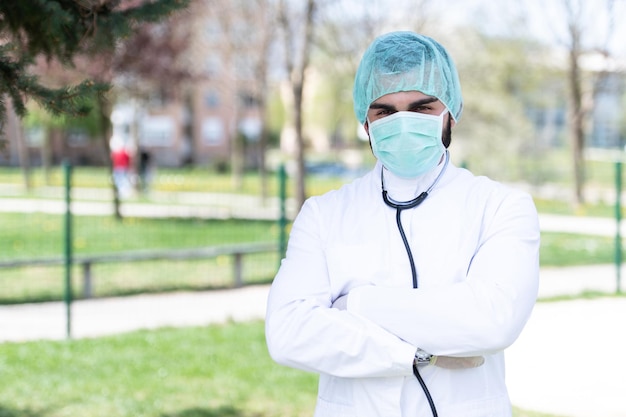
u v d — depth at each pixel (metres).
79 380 6.23
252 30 22.86
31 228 15.80
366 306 1.96
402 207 2.06
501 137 26.84
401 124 2.03
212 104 59.31
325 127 61.22
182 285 10.52
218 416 5.42
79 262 9.32
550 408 5.76
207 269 11.60
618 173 10.84
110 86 3.44
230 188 30.52
